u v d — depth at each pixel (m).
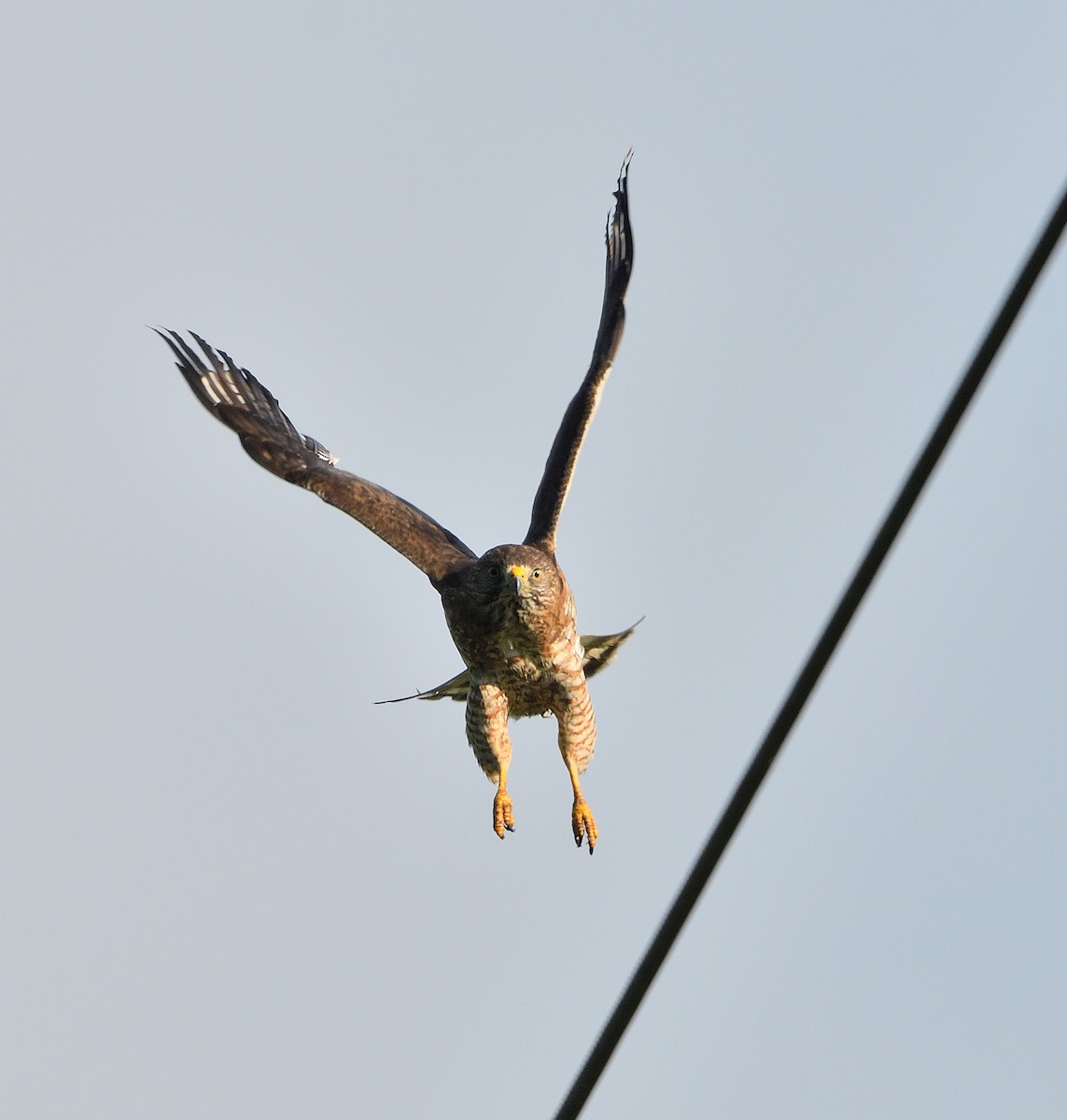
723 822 8.68
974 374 7.94
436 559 15.68
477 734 15.52
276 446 17.31
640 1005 8.80
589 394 15.81
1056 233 7.68
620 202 16.39
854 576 8.34
